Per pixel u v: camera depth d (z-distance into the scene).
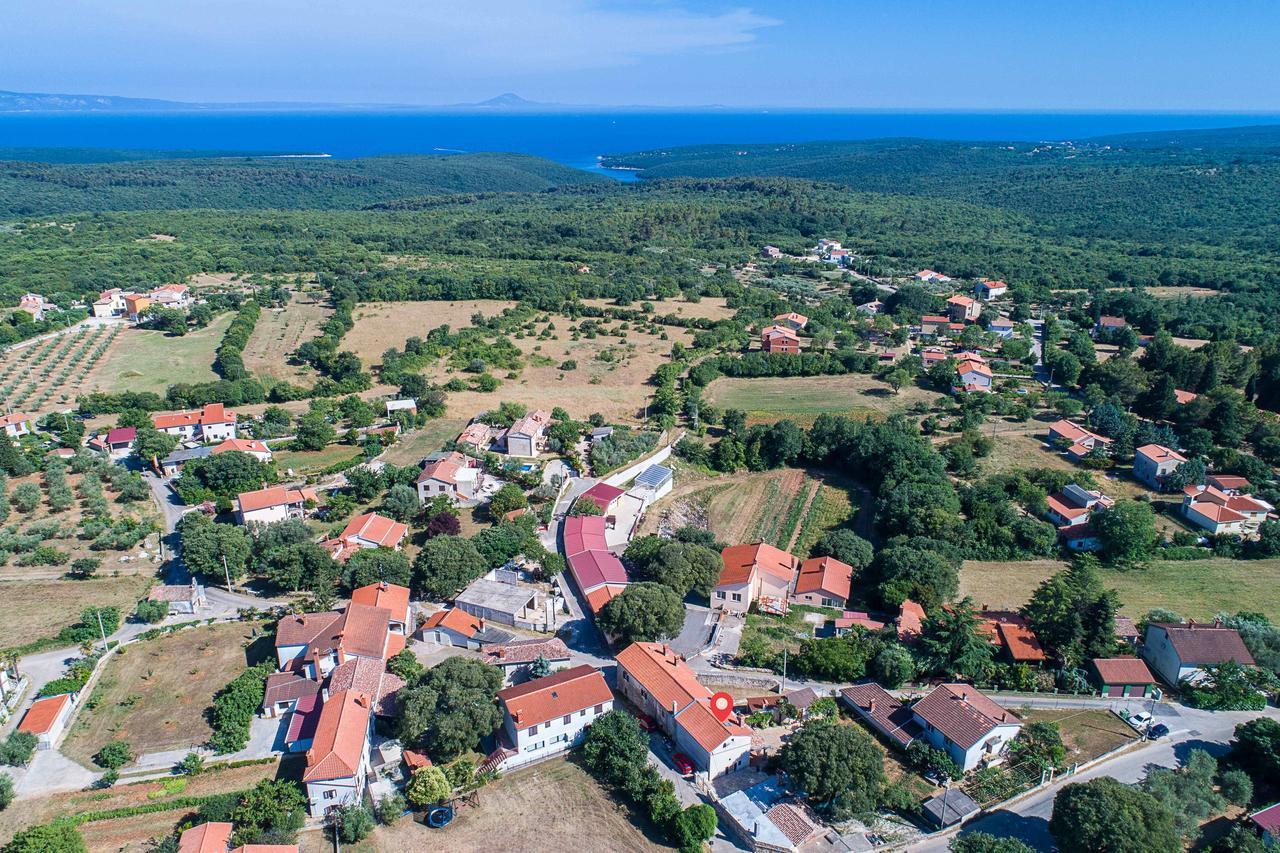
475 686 101.81
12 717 102.50
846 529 151.75
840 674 112.19
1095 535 147.38
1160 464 166.75
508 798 92.12
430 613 127.19
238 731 97.69
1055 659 114.19
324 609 123.06
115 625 121.25
